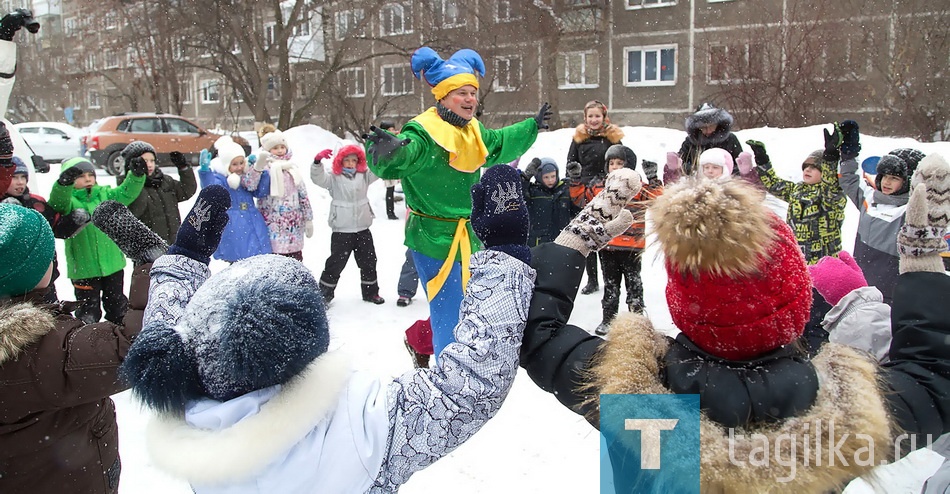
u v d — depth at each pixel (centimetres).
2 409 188
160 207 602
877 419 145
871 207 461
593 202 179
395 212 1178
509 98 2578
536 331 170
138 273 209
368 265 663
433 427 156
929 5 1986
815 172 545
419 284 739
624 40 2744
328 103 2389
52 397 189
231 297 144
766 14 2241
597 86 2816
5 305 192
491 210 173
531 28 2358
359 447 148
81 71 3109
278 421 139
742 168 514
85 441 209
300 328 143
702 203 146
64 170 505
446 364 161
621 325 165
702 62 2617
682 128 2688
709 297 149
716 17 2578
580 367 164
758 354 154
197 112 3738
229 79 2297
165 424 146
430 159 401
